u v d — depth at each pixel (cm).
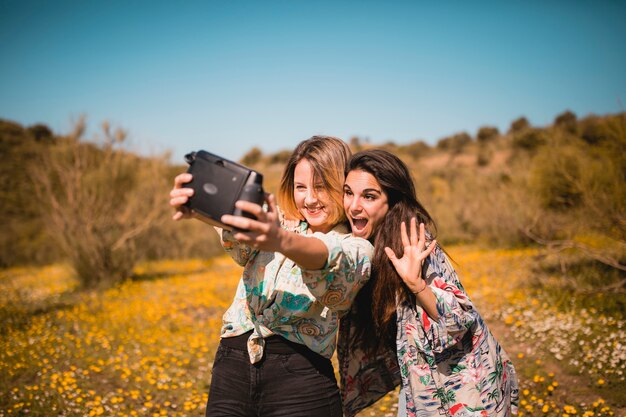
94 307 805
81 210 1125
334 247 142
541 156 812
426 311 180
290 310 165
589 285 644
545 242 737
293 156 191
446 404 185
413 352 187
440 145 5581
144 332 614
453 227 1655
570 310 582
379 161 187
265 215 122
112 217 1164
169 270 1365
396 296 188
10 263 1709
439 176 2770
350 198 190
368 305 200
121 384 442
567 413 329
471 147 5241
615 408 343
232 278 1119
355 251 157
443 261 196
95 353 532
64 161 1141
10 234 1773
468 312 177
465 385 183
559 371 416
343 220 194
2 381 441
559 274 749
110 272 1110
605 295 614
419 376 186
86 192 1119
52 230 1164
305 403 165
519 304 632
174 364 488
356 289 163
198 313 745
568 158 737
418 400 187
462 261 1124
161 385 423
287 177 194
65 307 816
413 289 176
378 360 210
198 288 963
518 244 1241
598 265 739
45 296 975
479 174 1748
